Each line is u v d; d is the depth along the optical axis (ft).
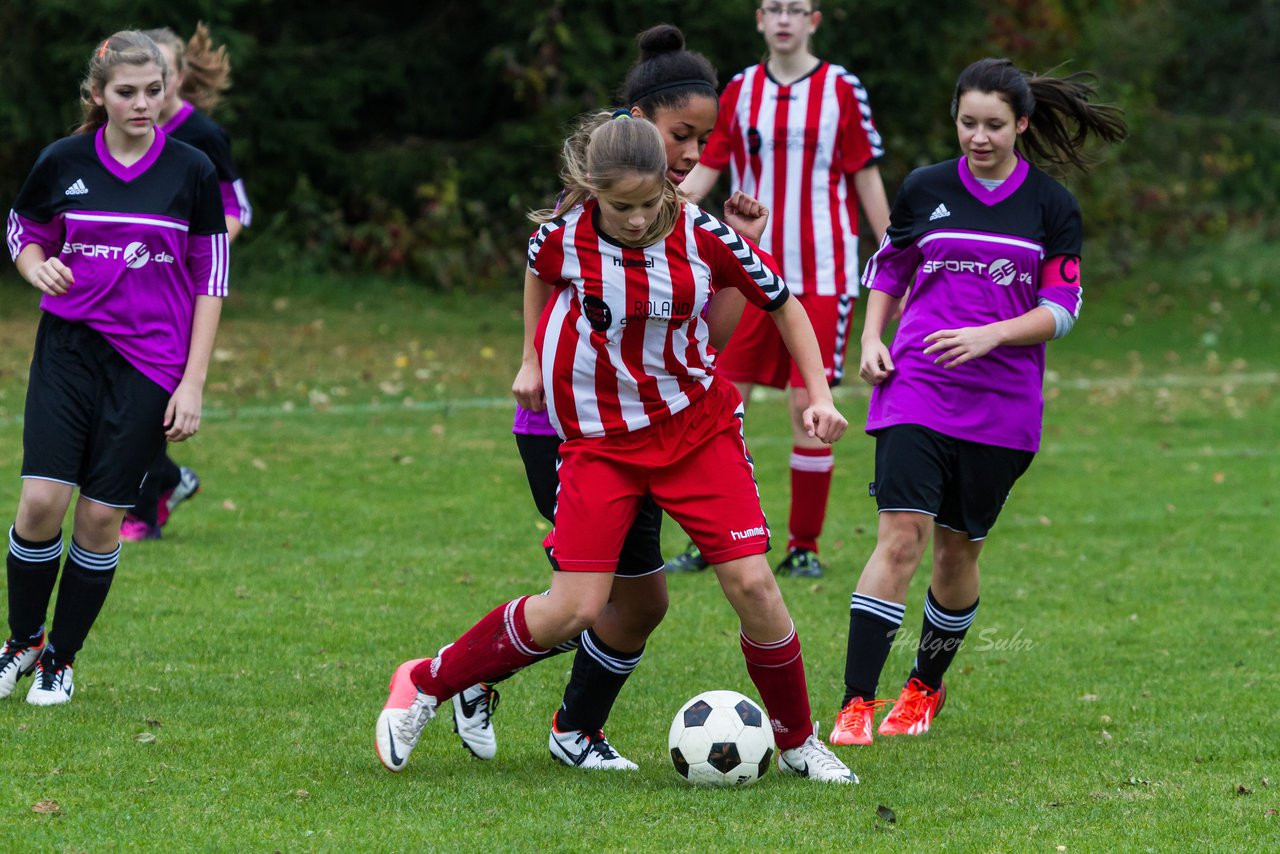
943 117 252.42
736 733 47.14
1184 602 79.87
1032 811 45.11
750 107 89.30
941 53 232.73
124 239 53.72
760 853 40.65
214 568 80.48
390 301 214.90
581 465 46.21
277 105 223.92
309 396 151.53
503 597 76.64
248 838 40.88
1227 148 321.93
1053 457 130.82
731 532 46.29
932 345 54.54
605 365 45.62
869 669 54.29
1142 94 310.04
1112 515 105.50
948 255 55.11
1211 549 94.27
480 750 49.11
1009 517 104.63
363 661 63.31
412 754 50.55
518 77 227.40
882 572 54.44
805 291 88.99
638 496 46.57
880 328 56.85
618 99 53.01
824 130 87.97
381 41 239.09
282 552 85.71
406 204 236.84
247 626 68.59
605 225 44.91
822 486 85.66
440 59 240.53
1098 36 298.97
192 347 55.11
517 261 233.14
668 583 82.58
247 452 119.75
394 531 93.30
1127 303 242.99
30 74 196.75
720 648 67.51
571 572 45.60
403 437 130.93
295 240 226.38
